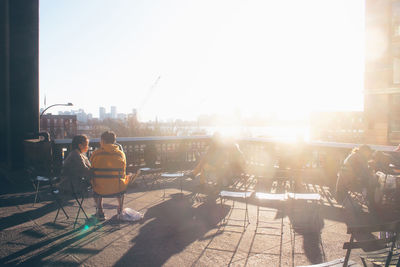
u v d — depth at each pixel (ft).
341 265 10.77
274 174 20.34
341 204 22.44
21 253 14.21
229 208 21.57
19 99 30.53
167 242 15.55
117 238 16.02
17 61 30.37
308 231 17.13
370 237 16.20
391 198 19.86
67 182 17.72
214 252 14.46
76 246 15.01
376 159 20.49
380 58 58.39
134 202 22.95
